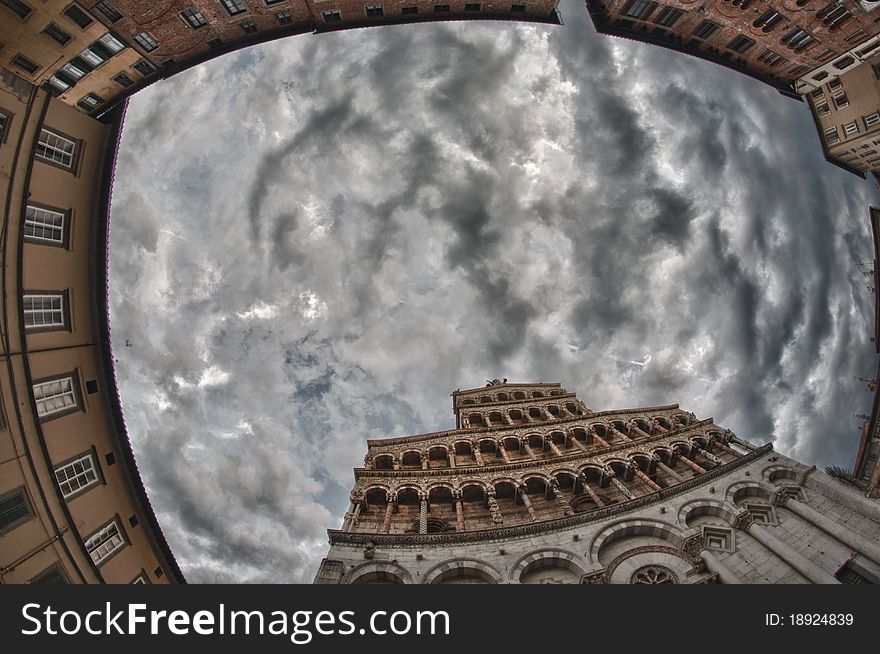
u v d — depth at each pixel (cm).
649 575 2538
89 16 2462
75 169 2670
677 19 3659
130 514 2770
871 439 4162
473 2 3578
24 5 2250
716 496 2984
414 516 3073
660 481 3425
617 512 2855
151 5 2600
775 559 2552
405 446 3888
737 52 3884
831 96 3966
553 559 2567
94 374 2720
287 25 3381
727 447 3672
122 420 2808
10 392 2130
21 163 2261
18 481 2088
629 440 3759
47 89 2611
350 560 2534
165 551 2919
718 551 2639
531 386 5659
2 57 2367
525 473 3334
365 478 3322
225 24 3075
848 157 4200
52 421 2403
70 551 2212
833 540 2627
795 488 2986
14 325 2191
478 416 4759
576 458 3472
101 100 2889
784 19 3334
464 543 2652
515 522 3023
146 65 2956
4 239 2164
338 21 3503
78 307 2647
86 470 2558
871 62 3519
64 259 2566
